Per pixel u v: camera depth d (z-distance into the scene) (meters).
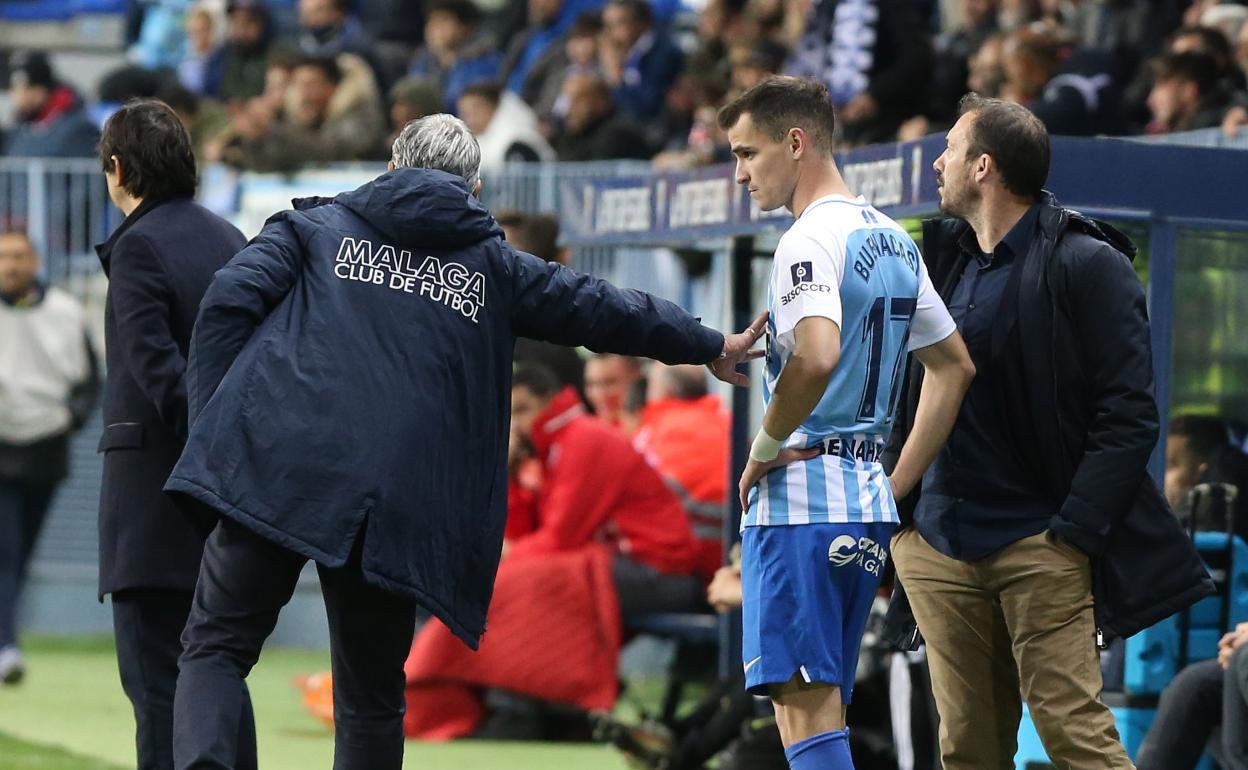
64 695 30.62
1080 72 30.38
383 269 15.00
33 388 32.06
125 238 17.19
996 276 15.91
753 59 35.69
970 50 37.09
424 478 14.76
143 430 17.30
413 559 14.69
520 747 26.77
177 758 14.49
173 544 17.28
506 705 27.81
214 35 53.12
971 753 16.38
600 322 15.58
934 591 16.20
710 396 31.22
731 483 24.31
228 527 14.96
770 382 15.35
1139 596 15.35
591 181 26.41
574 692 27.11
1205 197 19.09
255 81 49.19
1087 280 15.37
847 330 14.73
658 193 24.72
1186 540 15.48
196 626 15.02
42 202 39.50
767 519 14.96
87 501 38.66
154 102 17.77
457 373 15.02
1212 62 29.45
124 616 17.48
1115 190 18.72
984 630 16.12
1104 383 15.30
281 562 15.01
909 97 34.16
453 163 15.58
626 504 27.95
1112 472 15.16
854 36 34.56
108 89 47.69
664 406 30.52
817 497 14.84
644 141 39.69
